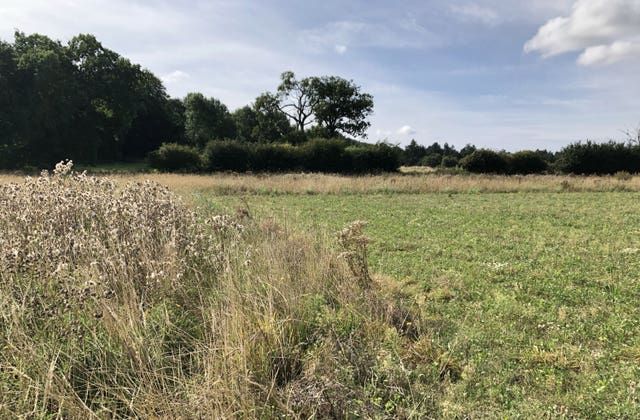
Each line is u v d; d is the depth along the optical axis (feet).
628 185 79.41
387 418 9.74
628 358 13.20
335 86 207.31
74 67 148.25
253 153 129.29
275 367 11.39
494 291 19.70
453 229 36.76
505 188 78.79
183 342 12.22
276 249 19.20
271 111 213.25
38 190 20.01
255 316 12.91
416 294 18.93
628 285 20.25
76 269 13.91
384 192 74.84
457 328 15.31
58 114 135.85
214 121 230.68
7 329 10.85
